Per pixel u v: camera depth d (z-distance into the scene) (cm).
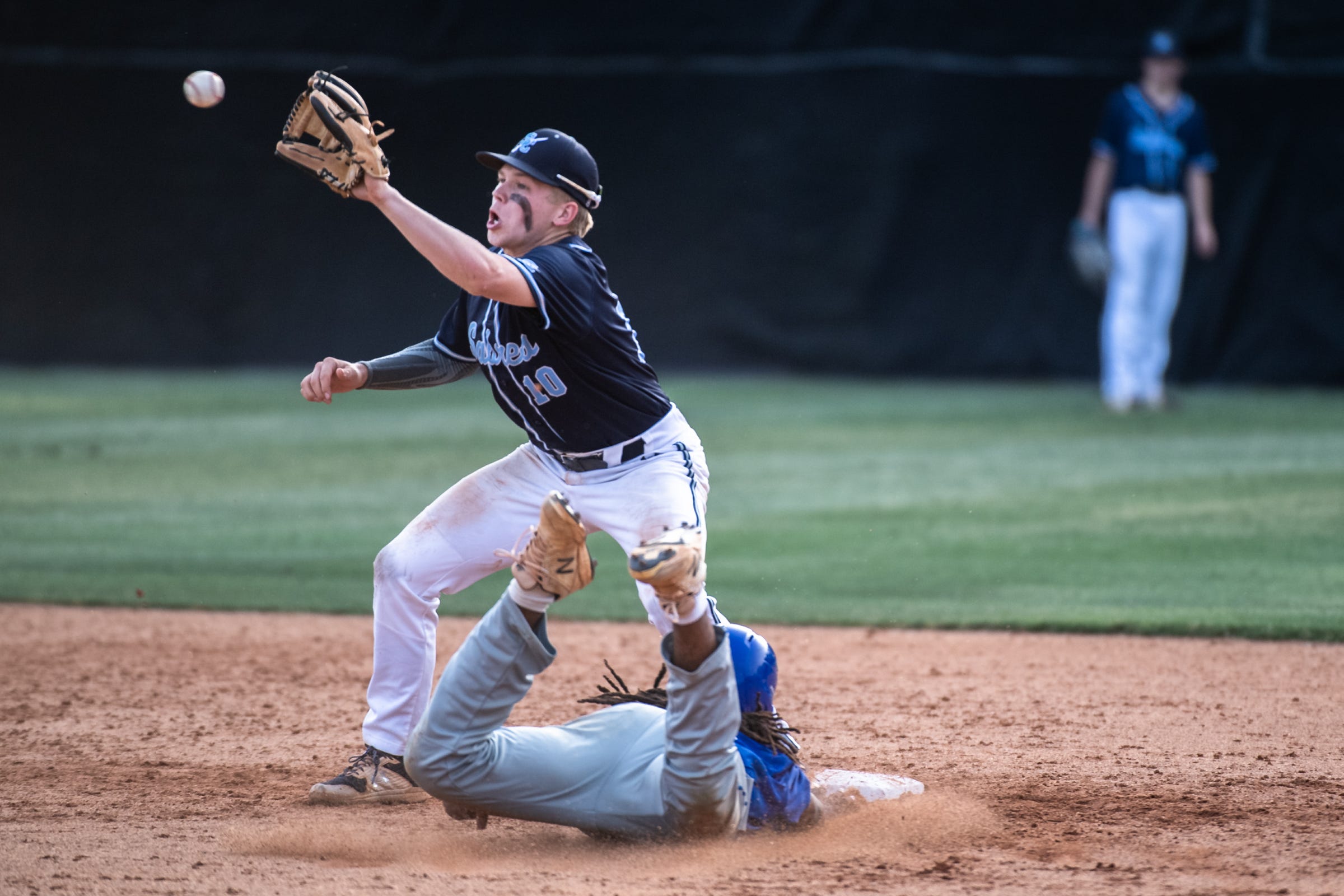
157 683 2056
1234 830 1356
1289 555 2888
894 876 1215
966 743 1716
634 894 1166
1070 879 1208
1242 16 6125
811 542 3141
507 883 1199
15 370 7194
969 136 6525
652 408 1427
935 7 6494
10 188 7200
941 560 2930
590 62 6856
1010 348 6581
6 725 1812
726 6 6731
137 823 1400
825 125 6662
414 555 1492
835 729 1789
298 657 2228
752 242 6831
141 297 7238
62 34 7069
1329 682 2014
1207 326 6281
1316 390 6134
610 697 1360
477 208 6944
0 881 1204
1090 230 5244
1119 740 1727
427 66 6906
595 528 1467
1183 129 5100
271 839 1333
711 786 1239
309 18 6931
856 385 6506
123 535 3247
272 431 5081
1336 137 6053
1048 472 4025
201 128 7075
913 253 6656
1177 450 4375
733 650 1333
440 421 5425
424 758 1252
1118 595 2586
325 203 7088
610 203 6956
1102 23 6350
